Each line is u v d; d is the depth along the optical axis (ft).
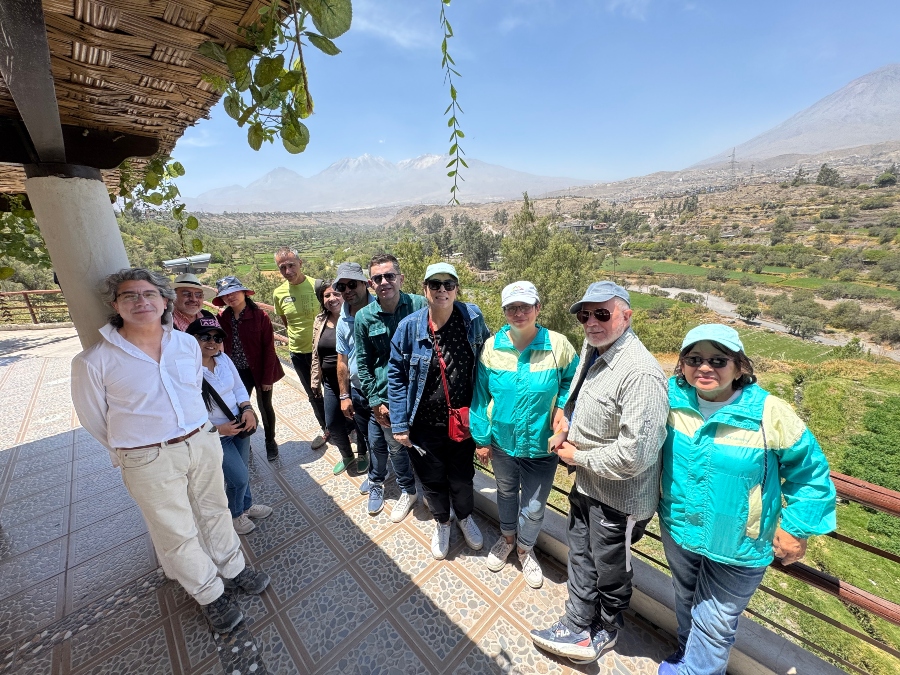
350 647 5.58
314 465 10.12
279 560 7.14
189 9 2.77
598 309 4.55
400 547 7.36
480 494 8.05
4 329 26.00
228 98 3.25
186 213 7.52
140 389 4.96
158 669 5.35
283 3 2.71
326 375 9.15
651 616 5.74
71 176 4.90
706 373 3.99
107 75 3.75
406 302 7.34
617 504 4.66
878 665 15.99
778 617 18.61
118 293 4.78
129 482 5.02
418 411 6.60
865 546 3.72
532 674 5.16
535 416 5.66
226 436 7.31
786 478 4.00
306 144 3.20
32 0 2.28
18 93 3.17
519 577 6.64
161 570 6.97
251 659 5.44
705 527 4.22
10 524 8.20
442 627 5.82
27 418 13.19
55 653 5.60
